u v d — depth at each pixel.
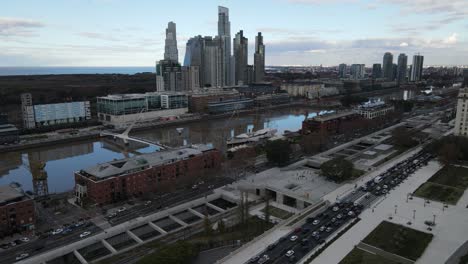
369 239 139.12
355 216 160.38
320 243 136.88
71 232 158.25
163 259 122.75
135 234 163.62
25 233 158.25
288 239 141.50
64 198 198.38
